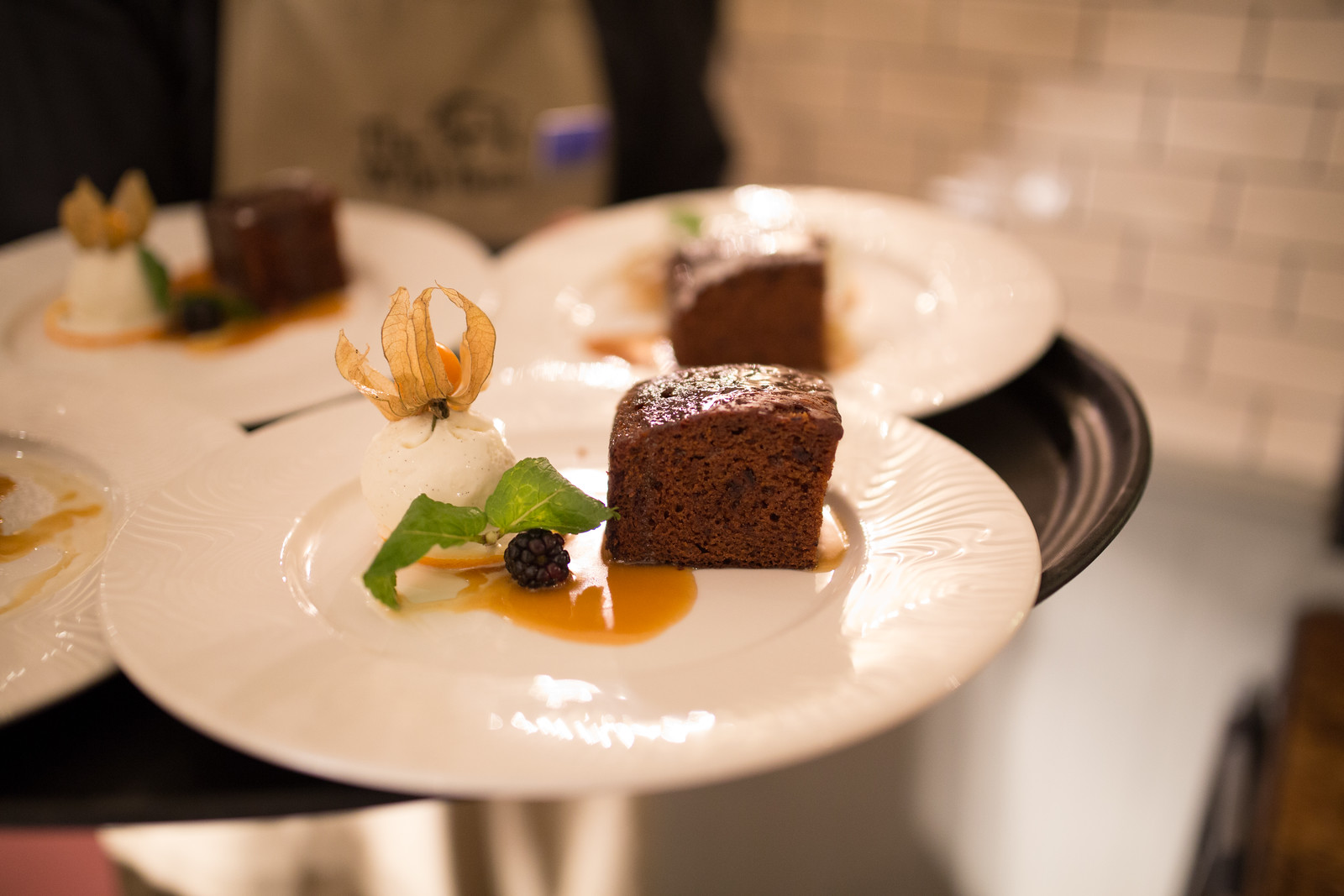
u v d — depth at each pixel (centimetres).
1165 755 77
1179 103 88
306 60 74
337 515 39
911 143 104
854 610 34
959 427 46
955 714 77
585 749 29
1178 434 100
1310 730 66
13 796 31
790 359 52
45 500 40
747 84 110
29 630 34
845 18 102
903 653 32
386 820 52
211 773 32
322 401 47
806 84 107
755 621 35
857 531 38
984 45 96
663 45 84
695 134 87
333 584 36
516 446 43
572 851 57
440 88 77
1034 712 80
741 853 61
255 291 57
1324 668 73
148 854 53
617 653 34
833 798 66
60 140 70
